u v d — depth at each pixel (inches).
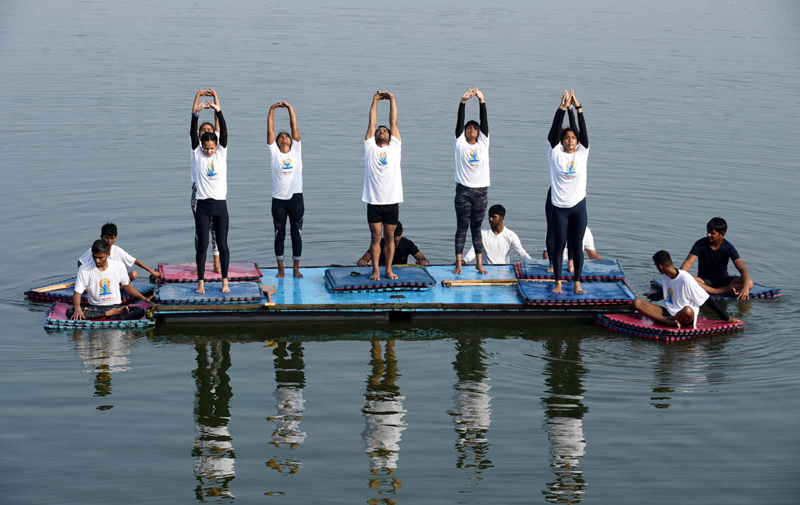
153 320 483.8
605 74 1342.3
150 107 1063.6
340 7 2358.5
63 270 558.6
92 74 1270.9
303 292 506.6
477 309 496.7
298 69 1343.5
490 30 1894.7
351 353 458.9
